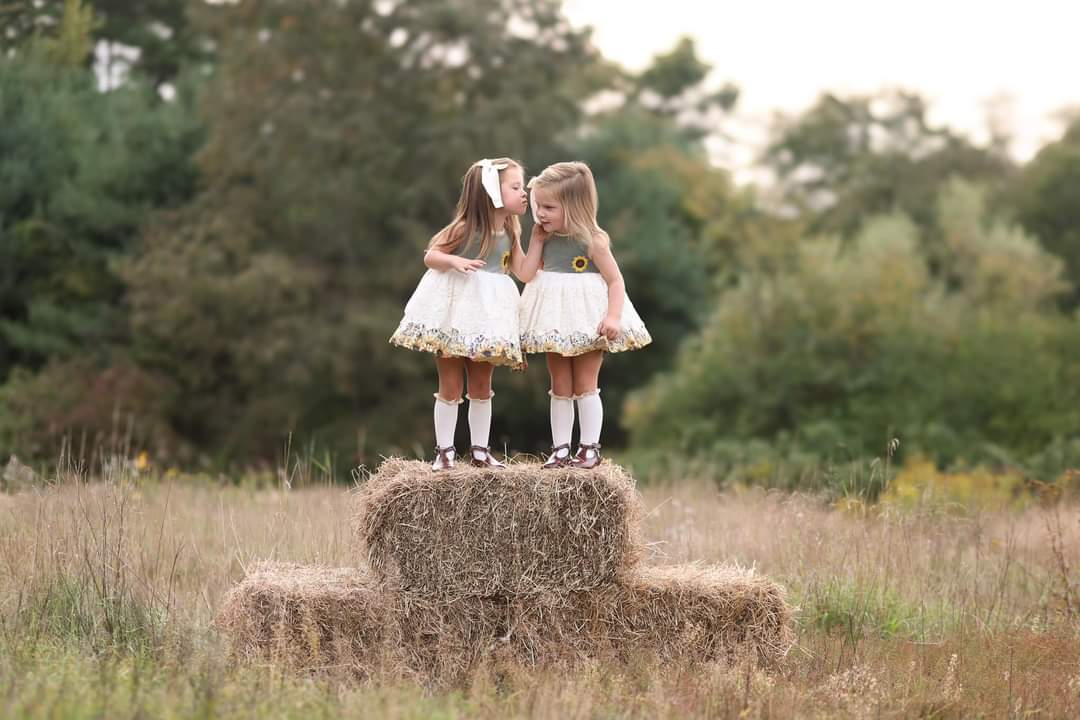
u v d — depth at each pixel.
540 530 4.96
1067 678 5.08
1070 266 25.77
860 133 34.81
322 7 22.69
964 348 19.83
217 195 22.81
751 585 5.15
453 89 24.00
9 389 19.66
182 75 25.52
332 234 22.81
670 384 22.09
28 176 21.64
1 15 21.61
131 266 21.84
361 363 22.22
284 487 7.08
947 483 12.60
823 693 4.72
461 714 4.23
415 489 4.91
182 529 7.12
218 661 4.54
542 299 5.38
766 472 13.85
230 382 22.84
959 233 24.78
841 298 20.67
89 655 4.81
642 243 25.91
